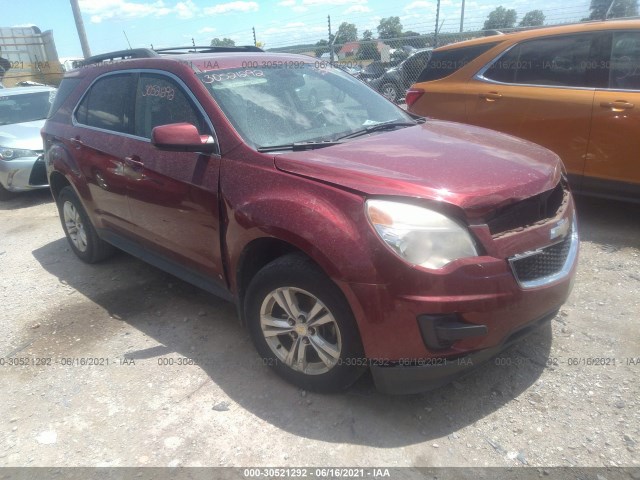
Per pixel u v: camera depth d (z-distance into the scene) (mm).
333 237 2400
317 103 3559
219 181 2977
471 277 2301
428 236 2314
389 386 2527
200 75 3375
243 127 3092
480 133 3473
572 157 4828
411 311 2307
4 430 2775
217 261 3158
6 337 3721
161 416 2785
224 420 2721
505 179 2588
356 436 2555
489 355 2461
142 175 3541
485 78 5422
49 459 2549
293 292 2703
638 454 2352
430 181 2492
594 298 3627
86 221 4652
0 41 20562
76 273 4773
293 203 2570
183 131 2945
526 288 2434
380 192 2410
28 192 8344
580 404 2666
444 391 2824
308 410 2746
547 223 2619
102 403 2926
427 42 12891
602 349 3078
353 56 13453
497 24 11102
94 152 4086
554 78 4957
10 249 5664
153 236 3691
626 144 4473
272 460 2451
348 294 2391
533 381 2852
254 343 3006
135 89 3812
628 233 4680
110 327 3740
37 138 7625
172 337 3545
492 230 2449
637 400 2664
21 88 9109
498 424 2576
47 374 3232
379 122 3635
